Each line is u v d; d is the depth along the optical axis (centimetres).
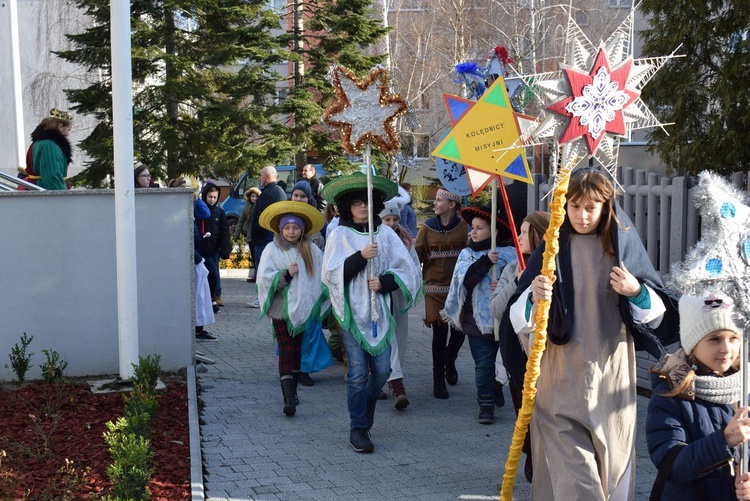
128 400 694
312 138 2566
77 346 818
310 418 729
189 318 848
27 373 809
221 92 2536
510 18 3025
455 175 803
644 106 406
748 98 975
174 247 841
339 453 637
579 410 409
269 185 1302
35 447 598
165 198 837
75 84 2644
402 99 665
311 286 744
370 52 3216
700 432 338
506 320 449
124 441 545
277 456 628
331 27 2592
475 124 592
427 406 775
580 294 415
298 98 2517
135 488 498
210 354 986
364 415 645
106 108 2352
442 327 799
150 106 2423
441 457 630
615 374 417
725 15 989
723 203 323
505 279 554
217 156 2441
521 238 538
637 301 407
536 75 406
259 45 2498
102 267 820
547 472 427
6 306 802
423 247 811
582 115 395
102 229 819
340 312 646
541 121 406
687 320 338
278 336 742
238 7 2444
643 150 1088
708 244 325
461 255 714
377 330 646
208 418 721
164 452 608
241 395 800
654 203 780
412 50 3281
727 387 338
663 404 343
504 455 636
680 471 329
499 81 594
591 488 401
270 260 742
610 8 2708
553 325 412
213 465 604
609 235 413
